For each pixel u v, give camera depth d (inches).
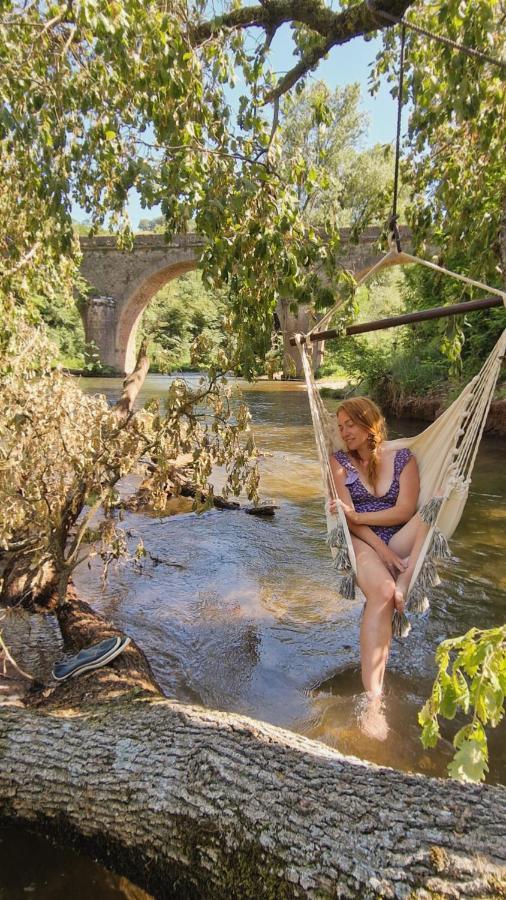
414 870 55.9
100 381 903.7
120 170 134.6
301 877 59.9
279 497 263.7
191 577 171.0
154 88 123.0
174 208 120.8
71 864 77.5
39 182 143.1
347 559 111.7
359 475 122.5
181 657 126.6
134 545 197.0
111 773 77.7
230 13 132.6
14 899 72.2
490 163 157.6
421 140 166.6
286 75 132.3
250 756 74.3
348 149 1046.4
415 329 564.7
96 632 125.7
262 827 64.9
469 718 106.9
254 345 133.9
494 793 62.6
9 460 121.7
